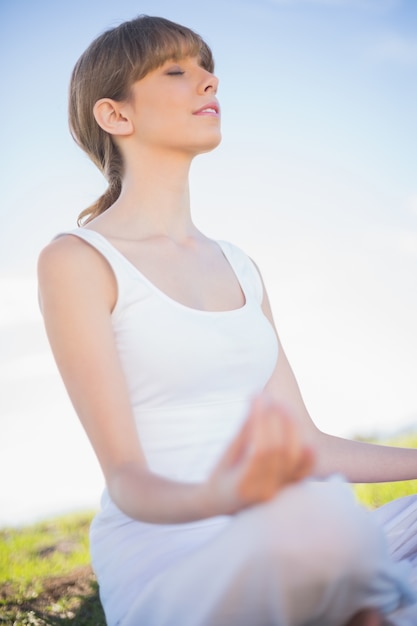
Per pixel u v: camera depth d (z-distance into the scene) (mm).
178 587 1492
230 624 1406
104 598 1908
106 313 1972
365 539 1355
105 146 2391
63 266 1978
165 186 2275
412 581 1758
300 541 1323
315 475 2195
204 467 1974
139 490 1515
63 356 1883
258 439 1195
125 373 2027
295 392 2387
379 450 2258
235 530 1383
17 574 3895
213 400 2047
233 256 2414
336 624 1422
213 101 2258
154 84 2242
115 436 1742
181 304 2082
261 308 2443
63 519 5227
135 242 2180
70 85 2484
